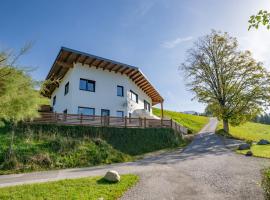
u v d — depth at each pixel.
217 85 34.59
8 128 17.22
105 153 17.12
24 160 14.37
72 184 9.18
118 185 9.07
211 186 9.20
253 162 13.80
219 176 10.67
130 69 28.05
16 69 6.15
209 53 35.19
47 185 9.09
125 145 20.38
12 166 13.69
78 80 24.58
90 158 16.16
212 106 34.44
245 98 31.55
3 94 6.07
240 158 15.44
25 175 12.34
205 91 34.59
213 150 20.30
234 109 32.38
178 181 9.95
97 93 26.05
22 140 16.36
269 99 30.55
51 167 14.39
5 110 6.44
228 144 24.17
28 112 6.95
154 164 14.23
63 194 8.01
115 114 27.33
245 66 32.16
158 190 8.73
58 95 30.09
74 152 16.30
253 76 31.52
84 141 18.06
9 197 7.76
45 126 18.58
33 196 7.83
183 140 29.12
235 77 32.91
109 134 20.89
